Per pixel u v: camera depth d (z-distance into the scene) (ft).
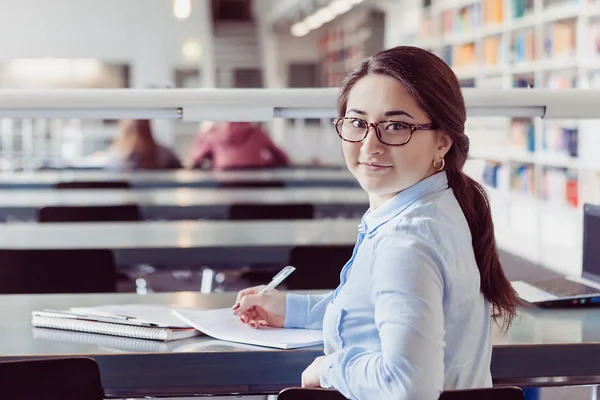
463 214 4.81
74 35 44.34
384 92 4.66
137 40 44.91
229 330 5.84
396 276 4.27
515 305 5.23
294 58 59.26
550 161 22.54
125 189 18.67
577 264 20.62
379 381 4.21
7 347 5.59
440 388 4.21
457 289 4.50
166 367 5.42
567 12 21.31
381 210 4.73
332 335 4.80
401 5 40.06
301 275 9.19
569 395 11.05
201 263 10.21
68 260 9.25
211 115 7.07
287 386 5.49
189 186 19.29
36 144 40.52
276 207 13.97
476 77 27.73
